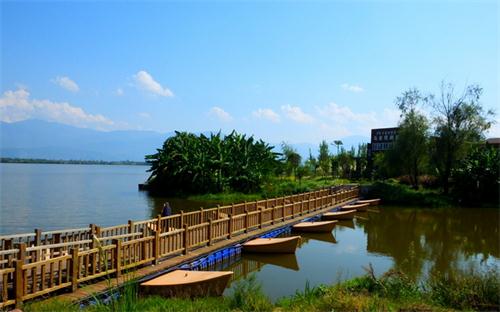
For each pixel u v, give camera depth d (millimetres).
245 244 17797
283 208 25453
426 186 50500
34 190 57469
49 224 28859
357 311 8617
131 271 11609
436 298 10031
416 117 47719
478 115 44688
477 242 23562
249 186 49656
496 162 41062
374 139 70062
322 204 33500
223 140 51312
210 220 16516
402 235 25438
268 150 51688
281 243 17719
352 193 43031
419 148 47125
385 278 11406
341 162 74562
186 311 8586
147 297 10352
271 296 12430
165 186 53562
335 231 26469
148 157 53906
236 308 9133
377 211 37594
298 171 65000
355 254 19500
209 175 48219
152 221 14938
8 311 8188
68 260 9820
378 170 63781
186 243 14680
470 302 9492
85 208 37969
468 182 41750
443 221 31766
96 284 10406
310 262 17578
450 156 44656
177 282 10922
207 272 11945
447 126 44812
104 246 10727
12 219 30969
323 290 10852
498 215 35375
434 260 18734
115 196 50000
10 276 9312
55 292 9703
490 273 12484
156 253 12875
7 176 98125
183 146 50750
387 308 8742
